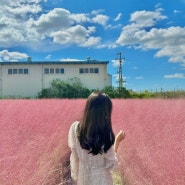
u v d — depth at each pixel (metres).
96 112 1.95
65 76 33.12
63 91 30.09
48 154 3.43
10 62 32.84
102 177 1.98
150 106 7.71
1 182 2.72
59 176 3.33
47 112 6.26
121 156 3.57
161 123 4.76
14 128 4.20
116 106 8.50
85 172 2.00
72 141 2.07
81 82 33.06
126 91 29.72
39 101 9.74
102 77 33.38
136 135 4.21
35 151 3.27
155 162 2.90
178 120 4.80
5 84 32.88
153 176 2.78
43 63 32.94
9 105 7.33
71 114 6.61
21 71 32.97
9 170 2.79
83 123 1.99
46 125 4.72
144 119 5.30
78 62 33.09
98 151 1.95
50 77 33.12
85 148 1.96
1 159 2.88
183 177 2.63
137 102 9.54
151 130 4.35
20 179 2.78
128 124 5.22
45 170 3.06
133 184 2.97
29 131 4.18
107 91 30.05
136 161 3.17
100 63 33.22
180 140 3.45
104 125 1.95
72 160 2.08
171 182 2.64
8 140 3.47
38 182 2.87
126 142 3.94
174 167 2.70
